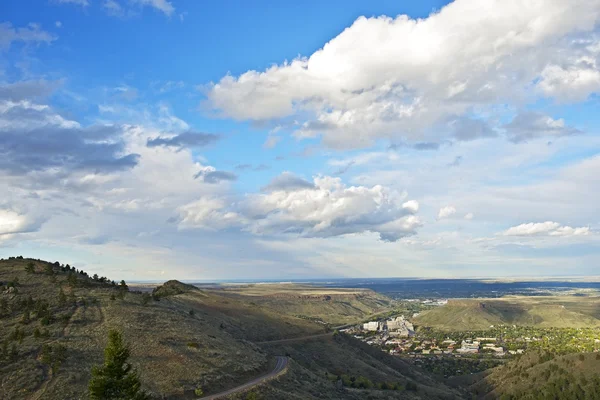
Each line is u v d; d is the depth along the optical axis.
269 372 101.25
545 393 150.88
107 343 84.56
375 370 156.00
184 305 151.62
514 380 173.50
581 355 167.00
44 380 69.75
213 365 89.50
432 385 178.00
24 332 84.06
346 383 132.00
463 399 162.75
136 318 100.06
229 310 177.88
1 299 98.81
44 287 110.00
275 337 162.62
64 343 81.31
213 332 113.12
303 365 137.12
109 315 98.19
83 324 91.31
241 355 101.94
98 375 63.88
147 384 74.50
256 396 80.12
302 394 92.56
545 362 178.62
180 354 88.50
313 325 191.62
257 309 193.62
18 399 64.56
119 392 63.28
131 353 83.44
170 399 72.88
